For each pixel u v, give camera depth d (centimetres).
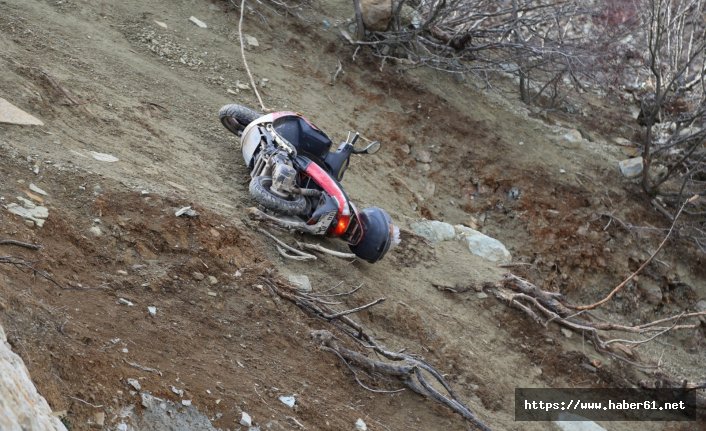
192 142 836
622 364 895
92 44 924
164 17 1068
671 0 1318
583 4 1291
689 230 1166
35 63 809
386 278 817
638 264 1101
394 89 1156
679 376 984
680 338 1081
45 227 572
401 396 661
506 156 1141
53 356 457
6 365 363
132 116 819
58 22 930
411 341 754
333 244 800
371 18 1173
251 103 991
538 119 1238
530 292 899
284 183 723
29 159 639
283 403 554
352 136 804
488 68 1217
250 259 679
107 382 468
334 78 1127
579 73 1317
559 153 1185
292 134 773
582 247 1075
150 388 485
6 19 873
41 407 375
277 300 653
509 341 850
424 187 1070
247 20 1144
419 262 884
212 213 696
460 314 843
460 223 1053
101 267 578
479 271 905
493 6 1288
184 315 580
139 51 977
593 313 1022
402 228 925
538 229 1076
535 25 1268
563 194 1123
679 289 1123
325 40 1177
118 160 718
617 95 1373
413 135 1116
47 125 721
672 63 1313
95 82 843
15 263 511
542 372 841
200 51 1040
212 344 572
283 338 623
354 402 617
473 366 780
